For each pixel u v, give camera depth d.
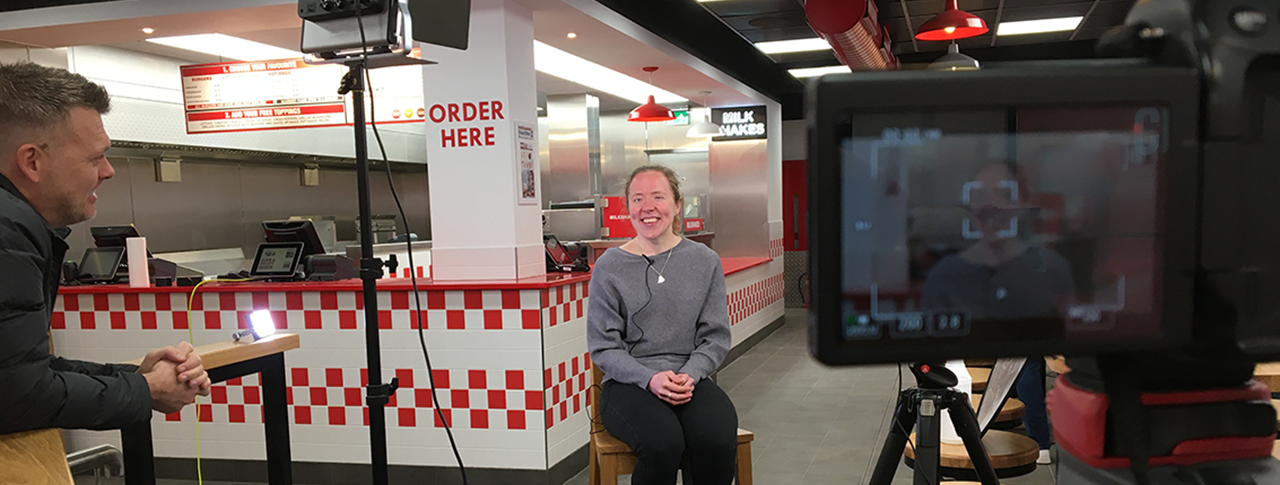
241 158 7.36
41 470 1.40
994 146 0.52
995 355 0.53
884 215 0.52
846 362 0.52
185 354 1.75
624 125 10.56
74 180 1.44
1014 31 7.15
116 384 1.54
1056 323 0.54
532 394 3.70
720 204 8.94
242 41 6.29
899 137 0.51
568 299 3.94
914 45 7.75
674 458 2.26
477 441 3.77
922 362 0.53
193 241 7.10
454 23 2.24
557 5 4.29
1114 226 0.54
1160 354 0.60
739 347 7.11
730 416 2.40
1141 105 0.53
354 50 2.03
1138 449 0.65
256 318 2.37
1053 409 0.74
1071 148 0.53
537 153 4.29
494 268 4.01
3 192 1.32
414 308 3.78
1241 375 0.64
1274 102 0.54
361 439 3.87
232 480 3.99
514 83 4.04
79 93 1.43
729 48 7.40
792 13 6.19
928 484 1.82
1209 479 0.65
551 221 8.07
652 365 2.56
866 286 0.52
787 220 10.93
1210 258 0.54
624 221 7.90
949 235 0.52
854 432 4.44
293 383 3.91
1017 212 0.53
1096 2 6.05
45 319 1.38
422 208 10.07
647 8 5.48
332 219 8.70
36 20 4.39
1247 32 0.53
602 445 2.44
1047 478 3.48
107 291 4.06
